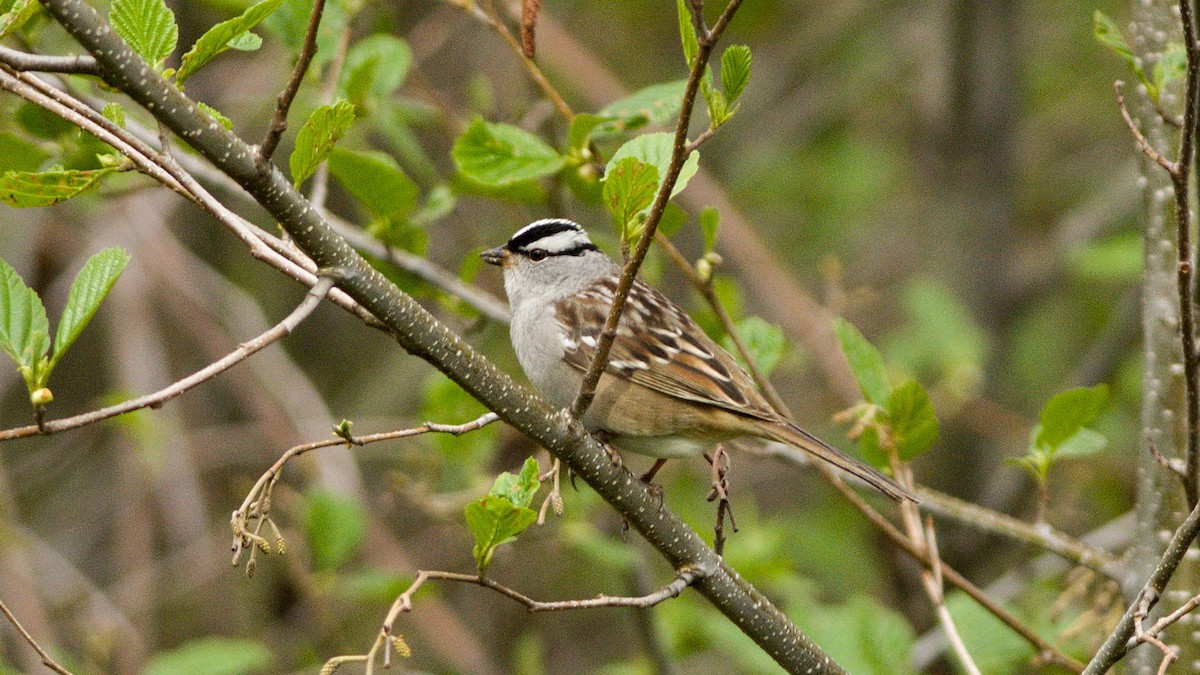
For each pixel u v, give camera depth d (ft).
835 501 45.09
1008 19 47.70
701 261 26.25
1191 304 19.03
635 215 17.66
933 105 49.62
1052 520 44.01
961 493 45.88
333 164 27.61
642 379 24.43
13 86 15.96
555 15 53.11
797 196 53.93
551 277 26.30
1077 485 43.47
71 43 32.76
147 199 43.80
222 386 48.26
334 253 17.28
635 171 17.26
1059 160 56.29
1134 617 18.01
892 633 31.24
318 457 41.88
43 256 45.96
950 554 41.81
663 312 25.39
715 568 20.31
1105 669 18.47
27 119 26.23
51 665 17.79
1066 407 25.17
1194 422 19.43
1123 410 46.91
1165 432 23.58
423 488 33.14
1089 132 56.18
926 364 44.60
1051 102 55.31
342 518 33.58
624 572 34.45
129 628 39.06
